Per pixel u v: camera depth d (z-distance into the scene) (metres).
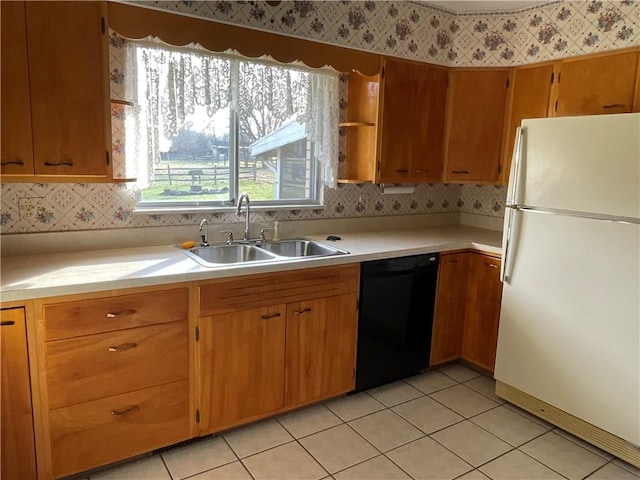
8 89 1.92
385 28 3.04
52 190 2.32
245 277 2.27
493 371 3.07
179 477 2.07
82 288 1.85
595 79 2.77
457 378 3.15
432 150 3.34
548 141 2.43
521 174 2.57
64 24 1.99
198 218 2.74
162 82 2.40
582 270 2.35
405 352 3.00
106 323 1.94
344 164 3.26
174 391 2.17
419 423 2.58
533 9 3.04
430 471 2.17
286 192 3.10
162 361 2.11
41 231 2.32
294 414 2.63
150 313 2.04
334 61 2.80
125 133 2.40
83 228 2.42
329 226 3.27
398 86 3.09
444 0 3.07
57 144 2.05
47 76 1.98
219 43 2.39
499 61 3.22
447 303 3.14
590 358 2.36
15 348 1.78
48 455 1.91
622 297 2.21
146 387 2.09
